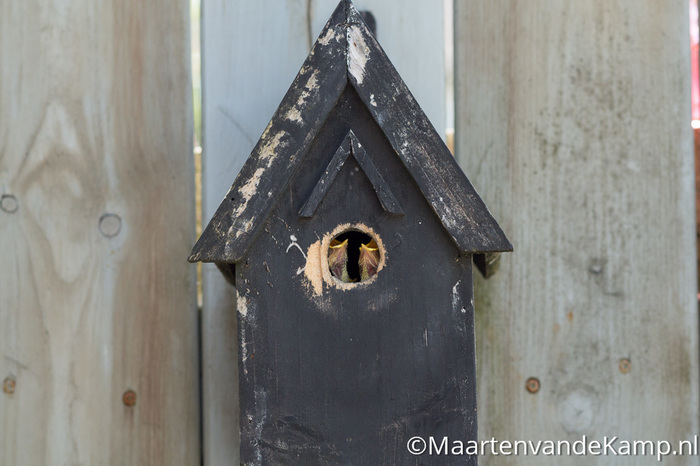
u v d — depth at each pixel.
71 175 1.25
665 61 1.26
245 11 1.25
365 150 1.14
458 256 1.15
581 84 1.26
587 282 1.26
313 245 1.15
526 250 1.26
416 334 1.15
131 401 1.25
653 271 1.26
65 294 1.25
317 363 1.15
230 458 1.24
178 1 1.25
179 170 1.25
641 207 1.26
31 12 1.25
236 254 1.14
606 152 1.26
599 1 1.26
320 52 1.14
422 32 1.25
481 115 1.26
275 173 1.14
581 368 1.25
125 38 1.25
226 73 1.25
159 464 1.25
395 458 1.15
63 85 1.25
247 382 1.15
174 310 1.25
